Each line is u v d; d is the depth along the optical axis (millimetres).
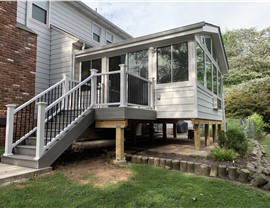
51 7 9242
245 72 22047
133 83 5949
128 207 2883
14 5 6547
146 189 3473
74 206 2820
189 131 10484
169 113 6758
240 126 12148
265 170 4781
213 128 9398
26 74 6758
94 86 5789
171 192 3379
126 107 5277
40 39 8703
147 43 7129
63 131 4742
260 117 15828
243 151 5898
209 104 8344
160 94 6965
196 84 6441
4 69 6164
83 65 8742
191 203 3111
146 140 9539
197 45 6887
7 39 6277
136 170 4469
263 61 21453
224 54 10648
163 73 6984
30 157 4441
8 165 4449
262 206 3123
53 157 4441
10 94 6289
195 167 4484
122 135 5227
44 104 4363
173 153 5867
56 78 8852
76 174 4113
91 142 8438
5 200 2885
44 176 3916
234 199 3303
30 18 8336
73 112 5793
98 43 11719
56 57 8930
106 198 3096
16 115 6016
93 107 5684
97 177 3967
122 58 7863
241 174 4102
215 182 3871
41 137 4273
